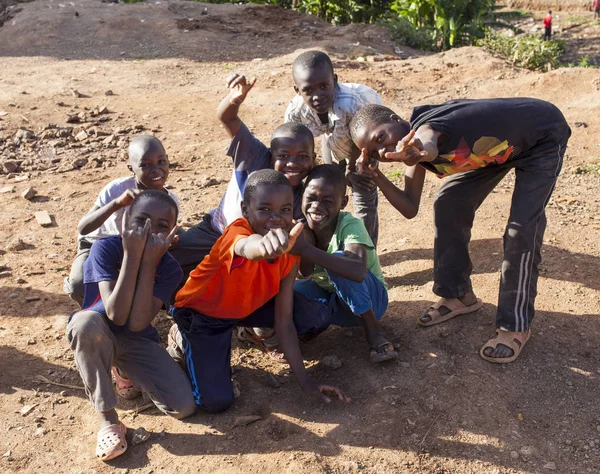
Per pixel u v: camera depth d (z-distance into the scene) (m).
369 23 16.59
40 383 3.73
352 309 3.65
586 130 7.48
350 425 3.34
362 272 3.45
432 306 4.14
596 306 4.25
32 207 6.05
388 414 3.40
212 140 7.57
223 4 15.41
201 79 10.09
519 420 3.40
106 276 3.22
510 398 3.54
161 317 4.39
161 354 3.39
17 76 10.22
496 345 3.77
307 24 13.88
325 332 4.15
